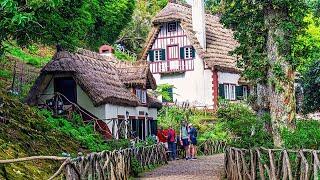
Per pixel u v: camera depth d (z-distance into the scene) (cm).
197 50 4772
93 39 5088
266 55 1636
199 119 4138
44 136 1714
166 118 4012
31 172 1245
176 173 2080
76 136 2103
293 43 1573
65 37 1736
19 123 1656
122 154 1803
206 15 5269
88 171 1227
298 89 2642
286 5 1566
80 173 1107
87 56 3222
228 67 4828
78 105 2955
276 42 1570
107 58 3503
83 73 2941
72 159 1080
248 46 1752
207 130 3881
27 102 2880
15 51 3903
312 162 979
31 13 1302
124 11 5403
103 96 2906
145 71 3381
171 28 4934
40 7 1437
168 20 4862
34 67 3719
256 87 1986
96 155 1350
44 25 1603
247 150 1431
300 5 1582
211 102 4741
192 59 4828
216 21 5341
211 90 4744
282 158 1108
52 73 2927
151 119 3641
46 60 4059
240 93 5019
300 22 1609
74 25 1734
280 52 1570
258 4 1596
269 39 1594
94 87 2911
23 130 1588
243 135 1859
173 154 2944
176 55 4906
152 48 5016
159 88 4728
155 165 2462
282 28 1566
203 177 1889
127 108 3244
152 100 3678
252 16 1731
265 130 1761
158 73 4966
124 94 3197
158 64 4972
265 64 1608
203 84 4769
